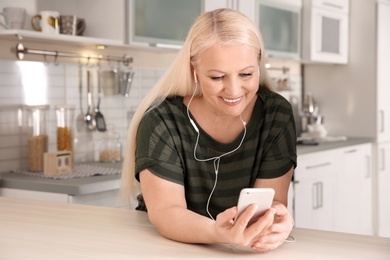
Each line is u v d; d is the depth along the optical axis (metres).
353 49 5.19
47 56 3.30
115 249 1.26
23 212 1.64
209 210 1.63
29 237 1.36
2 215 1.60
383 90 5.15
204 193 1.62
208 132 1.59
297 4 4.71
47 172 3.01
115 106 3.68
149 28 3.41
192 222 1.33
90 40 3.11
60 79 3.35
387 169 5.26
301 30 4.82
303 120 5.31
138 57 3.82
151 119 1.55
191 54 1.50
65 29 3.14
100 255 1.21
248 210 1.20
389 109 5.23
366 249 1.25
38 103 3.24
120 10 3.31
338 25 5.07
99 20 3.38
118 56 3.68
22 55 3.11
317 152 4.35
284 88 5.08
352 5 5.18
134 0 3.31
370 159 5.10
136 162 1.55
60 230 1.43
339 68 5.27
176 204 1.46
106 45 3.31
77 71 3.45
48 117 3.29
